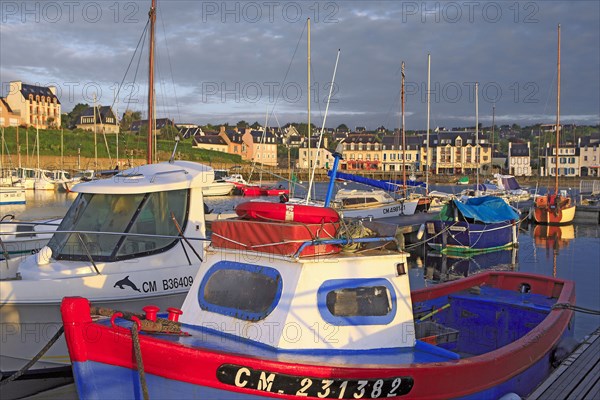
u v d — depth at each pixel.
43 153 75.44
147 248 9.83
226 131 115.75
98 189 10.05
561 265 22.92
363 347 6.46
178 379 5.77
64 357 8.72
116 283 9.24
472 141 103.81
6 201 41.38
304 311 6.25
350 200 32.78
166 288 9.71
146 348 5.73
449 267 22.95
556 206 36.72
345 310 6.46
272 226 6.54
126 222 9.88
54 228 14.52
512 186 52.16
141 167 11.35
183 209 10.41
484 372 6.82
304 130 115.00
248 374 5.70
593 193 48.56
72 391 8.70
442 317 10.68
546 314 9.91
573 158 106.31
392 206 31.67
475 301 10.68
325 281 6.41
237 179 58.91
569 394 7.69
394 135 110.81
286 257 6.39
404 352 6.67
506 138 144.50
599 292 17.48
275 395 5.78
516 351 7.42
